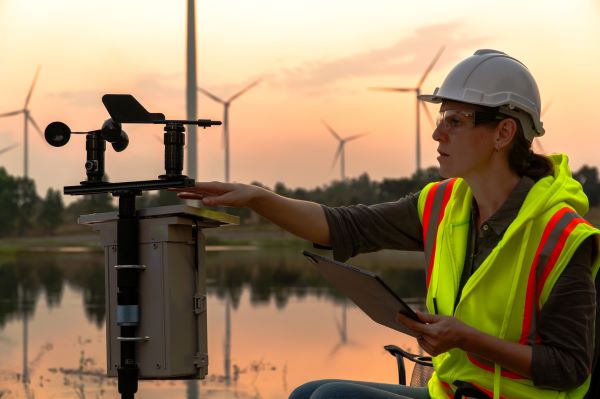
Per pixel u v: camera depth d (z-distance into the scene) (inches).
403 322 100.9
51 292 785.6
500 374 103.7
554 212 102.7
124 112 110.3
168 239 107.9
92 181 111.1
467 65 107.4
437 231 113.0
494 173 107.0
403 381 120.5
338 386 102.7
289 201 120.1
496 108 105.6
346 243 121.0
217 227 117.8
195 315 111.4
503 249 103.2
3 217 3484.3
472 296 104.6
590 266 102.4
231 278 967.0
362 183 2373.3
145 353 109.2
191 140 1075.3
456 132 107.0
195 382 299.4
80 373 325.7
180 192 116.8
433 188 117.6
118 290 109.2
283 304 621.6
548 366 99.4
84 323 517.3
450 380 107.2
